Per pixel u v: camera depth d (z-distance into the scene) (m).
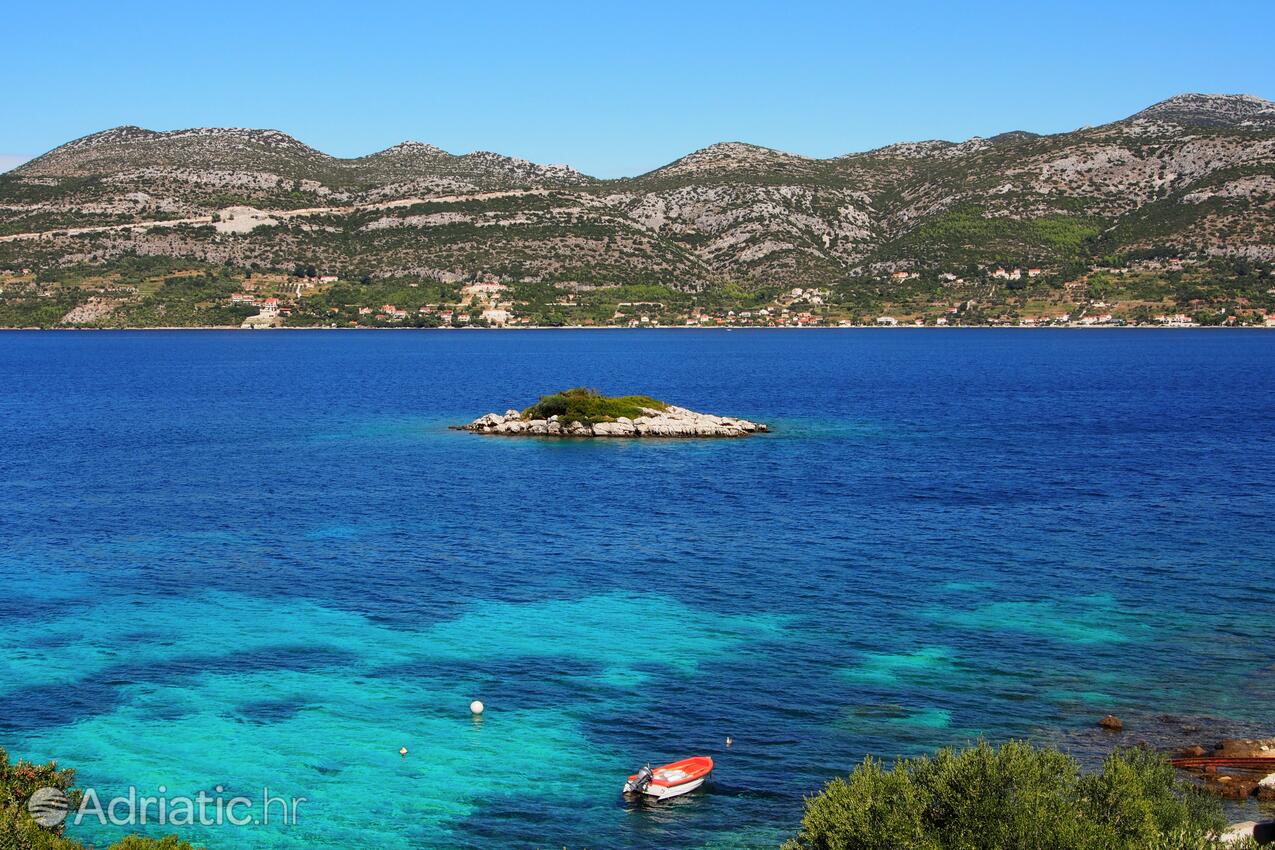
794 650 47.31
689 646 47.97
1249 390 174.38
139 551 65.12
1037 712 40.41
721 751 37.81
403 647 48.19
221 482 89.44
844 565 61.09
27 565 61.84
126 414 144.75
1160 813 27.64
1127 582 57.03
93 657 46.94
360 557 63.50
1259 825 30.03
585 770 36.78
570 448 110.00
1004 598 54.44
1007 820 25.67
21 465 98.88
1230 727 38.91
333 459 102.62
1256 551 63.16
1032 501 78.94
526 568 61.00
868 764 29.42
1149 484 85.56
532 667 45.69
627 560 62.56
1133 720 39.59
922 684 43.22
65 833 31.34
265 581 58.41
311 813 34.22
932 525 71.19
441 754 38.00
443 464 99.19
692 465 97.81
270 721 40.62
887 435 119.00
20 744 38.66
